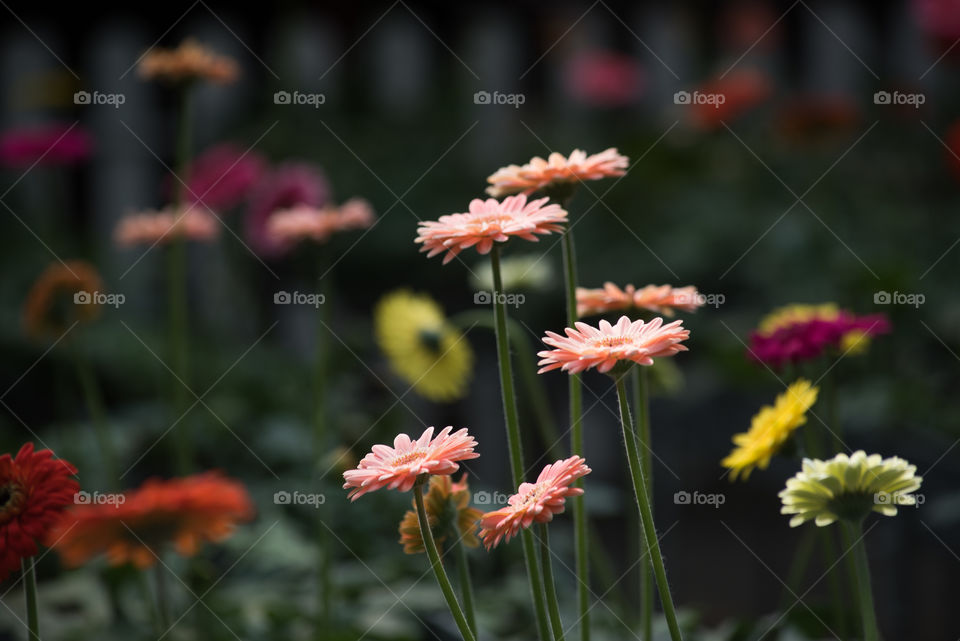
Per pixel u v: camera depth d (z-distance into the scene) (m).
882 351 4.43
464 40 7.68
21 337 5.52
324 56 7.29
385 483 2.00
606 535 4.99
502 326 2.14
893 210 6.04
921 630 3.14
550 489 2.00
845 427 3.79
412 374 3.47
